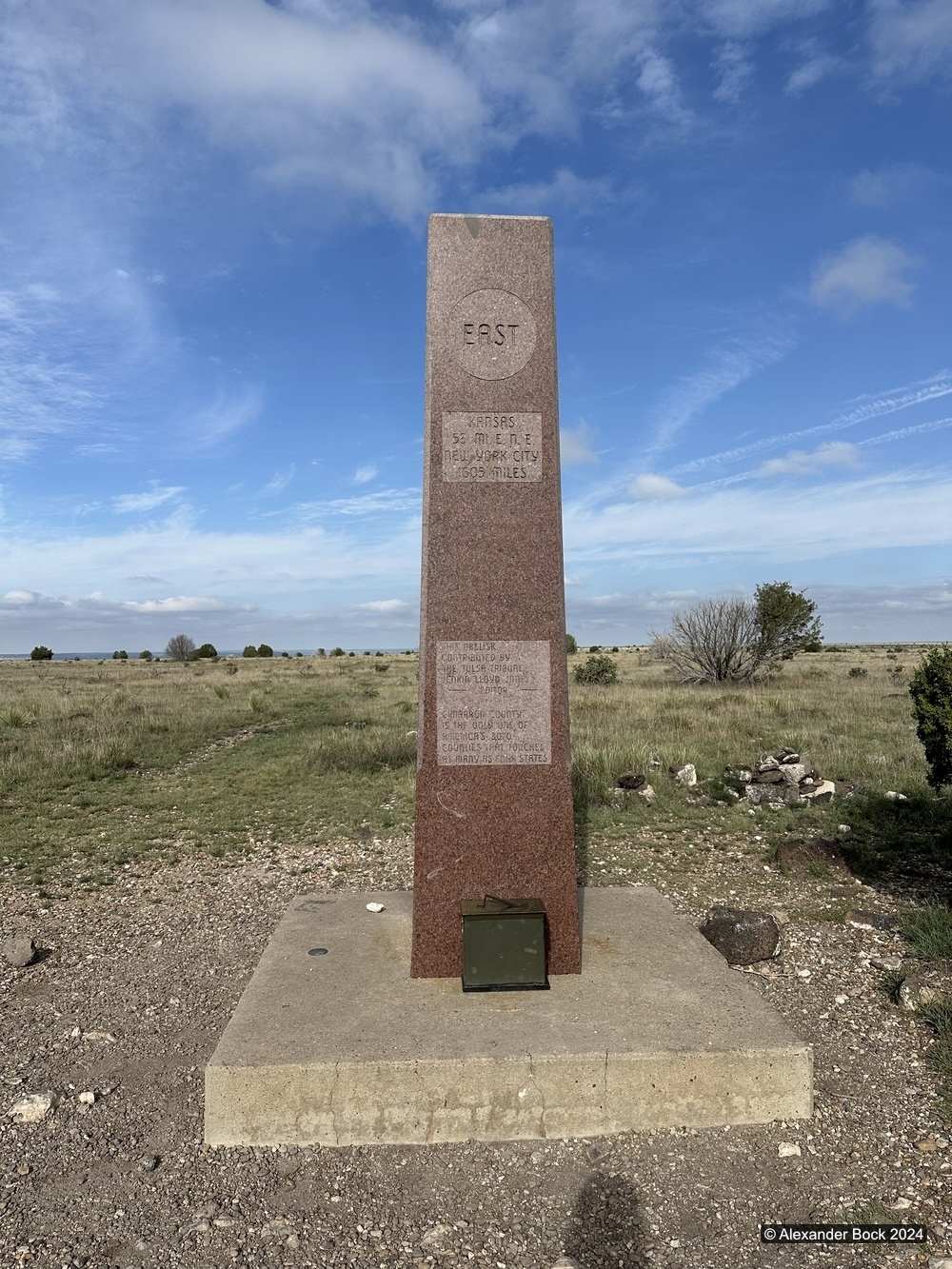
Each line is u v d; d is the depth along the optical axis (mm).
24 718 18719
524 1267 2684
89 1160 3271
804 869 7027
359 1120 3359
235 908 6496
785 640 27109
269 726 17734
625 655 62719
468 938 4047
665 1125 3438
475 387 4355
